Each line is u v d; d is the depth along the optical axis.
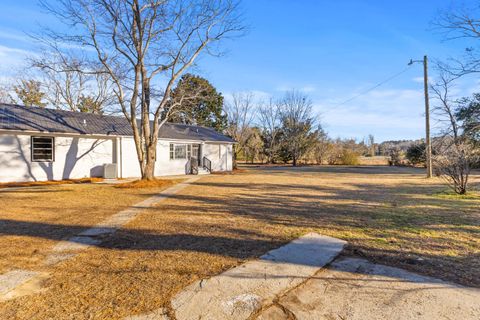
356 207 7.04
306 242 4.21
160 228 5.16
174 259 3.63
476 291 2.68
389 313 2.33
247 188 11.20
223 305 2.49
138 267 3.39
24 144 13.15
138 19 11.52
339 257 3.61
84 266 3.45
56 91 25.52
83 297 2.70
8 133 12.70
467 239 4.31
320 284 2.87
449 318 2.25
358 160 37.03
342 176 17.44
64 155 14.33
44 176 13.70
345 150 37.25
